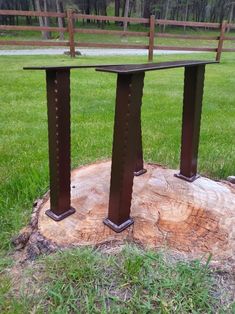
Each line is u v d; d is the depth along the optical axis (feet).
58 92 4.52
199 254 4.56
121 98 4.31
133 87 4.24
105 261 4.41
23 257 4.95
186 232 4.94
